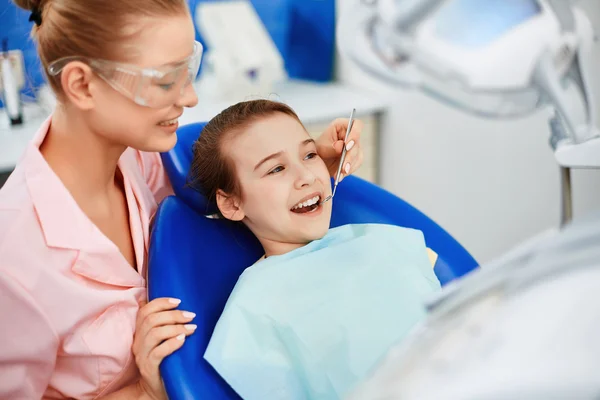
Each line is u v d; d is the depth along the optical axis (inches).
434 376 12.7
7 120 81.3
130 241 41.9
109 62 30.6
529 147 65.5
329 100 88.9
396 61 14.6
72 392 37.9
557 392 11.1
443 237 46.9
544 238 13.7
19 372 34.5
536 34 13.7
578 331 11.4
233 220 46.2
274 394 36.9
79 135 35.2
